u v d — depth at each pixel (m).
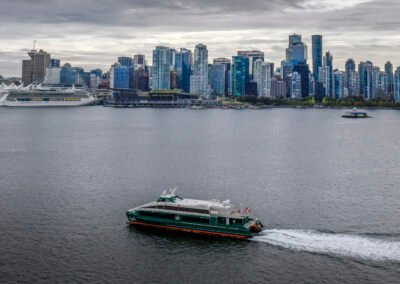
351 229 79.38
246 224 75.69
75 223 81.94
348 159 158.00
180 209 78.44
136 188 108.75
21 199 98.19
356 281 60.56
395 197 102.00
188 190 107.81
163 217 78.56
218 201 81.88
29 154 165.50
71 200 97.38
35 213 87.94
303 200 99.12
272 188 110.38
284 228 79.81
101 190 106.56
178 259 66.94
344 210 91.25
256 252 69.19
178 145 197.38
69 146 191.50
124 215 86.50
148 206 80.50
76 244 72.25
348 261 66.12
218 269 63.94
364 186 113.19
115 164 143.00
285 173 129.75
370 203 96.69
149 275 62.22
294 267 64.44
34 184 112.88
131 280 60.91
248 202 97.19
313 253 68.75
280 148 188.38
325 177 124.31
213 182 116.56
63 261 66.19
